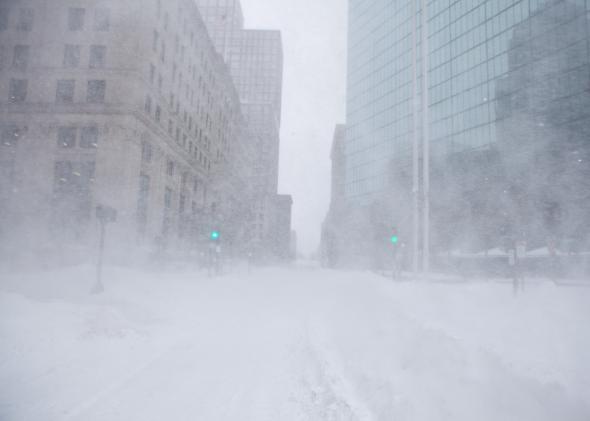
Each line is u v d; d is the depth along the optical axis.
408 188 58.38
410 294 12.46
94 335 6.50
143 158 39.88
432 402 3.28
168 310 9.95
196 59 54.81
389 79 64.69
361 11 73.06
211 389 4.30
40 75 37.34
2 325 6.17
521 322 6.98
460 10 52.81
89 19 38.06
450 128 53.06
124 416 3.55
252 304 11.76
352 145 73.38
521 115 42.56
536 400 3.34
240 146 88.69
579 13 37.72
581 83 37.28
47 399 3.94
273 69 133.25
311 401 3.79
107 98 36.88
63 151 36.47
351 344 5.71
